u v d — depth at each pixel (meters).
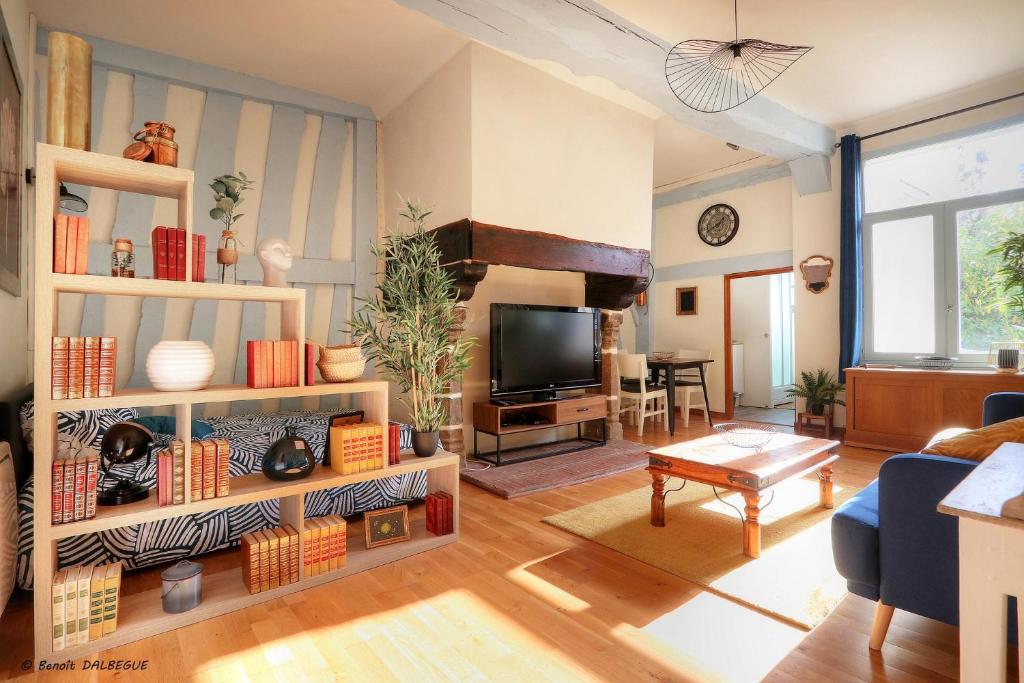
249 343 2.09
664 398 6.16
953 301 4.69
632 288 4.93
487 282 4.62
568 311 4.70
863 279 5.20
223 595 2.00
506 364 4.26
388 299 2.98
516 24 3.01
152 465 2.43
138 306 3.82
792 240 5.86
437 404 2.77
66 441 2.37
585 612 1.95
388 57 3.97
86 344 1.74
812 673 1.58
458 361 2.84
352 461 2.35
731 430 3.23
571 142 4.41
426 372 2.67
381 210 4.82
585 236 4.49
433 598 2.06
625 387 5.90
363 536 2.63
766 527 2.79
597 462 4.20
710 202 6.84
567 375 4.68
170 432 2.96
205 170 4.00
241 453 2.68
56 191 1.86
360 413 2.57
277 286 2.28
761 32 3.62
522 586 2.16
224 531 2.44
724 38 3.68
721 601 2.03
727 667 1.61
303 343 2.21
